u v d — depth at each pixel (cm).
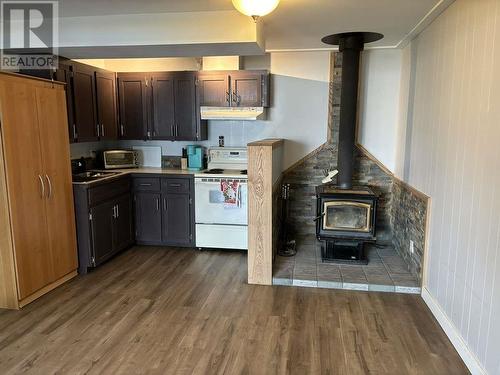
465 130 246
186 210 448
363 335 271
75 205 371
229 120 484
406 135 405
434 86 313
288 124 474
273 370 233
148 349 254
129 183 450
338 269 377
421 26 337
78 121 395
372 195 377
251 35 305
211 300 325
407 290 340
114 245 419
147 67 489
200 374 229
